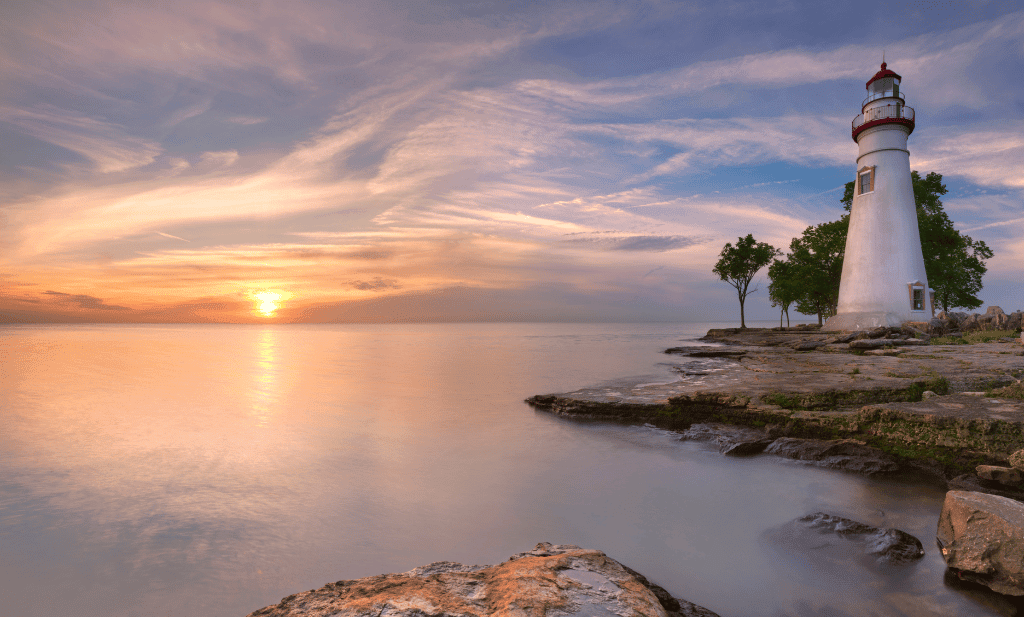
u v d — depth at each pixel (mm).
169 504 9836
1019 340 29875
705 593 6285
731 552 7445
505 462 12516
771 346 41500
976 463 9867
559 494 10180
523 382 27969
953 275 47094
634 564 7113
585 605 3730
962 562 6180
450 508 9516
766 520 8586
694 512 9062
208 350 59969
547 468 11977
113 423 17500
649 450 13383
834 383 16578
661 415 16031
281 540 8188
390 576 4516
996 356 21859
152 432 16125
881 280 39219
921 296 38344
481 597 4023
